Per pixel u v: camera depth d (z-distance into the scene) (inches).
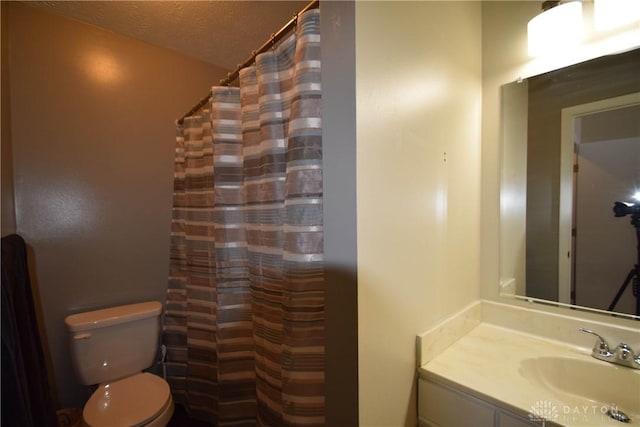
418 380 37.0
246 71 45.7
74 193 60.9
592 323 41.0
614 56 40.3
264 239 42.9
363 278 29.0
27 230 56.3
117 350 59.3
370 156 29.5
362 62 28.5
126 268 67.1
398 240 33.4
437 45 39.8
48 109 57.8
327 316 31.7
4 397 34.0
